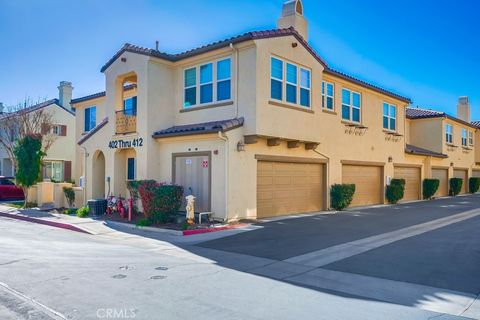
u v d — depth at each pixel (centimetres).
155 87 1652
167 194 1372
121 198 1628
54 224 1477
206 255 942
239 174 1443
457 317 551
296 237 1162
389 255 926
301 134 1596
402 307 589
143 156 1631
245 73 1448
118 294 637
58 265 829
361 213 1781
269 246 1041
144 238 1173
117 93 1809
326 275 766
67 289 662
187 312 559
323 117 1861
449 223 1451
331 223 1435
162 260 887
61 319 533
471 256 912
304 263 861
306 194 1780
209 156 1463
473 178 3538
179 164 1575
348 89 2072
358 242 1080
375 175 2289
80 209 1695
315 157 1808
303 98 1631
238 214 1436
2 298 618
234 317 541
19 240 1132
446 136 3123
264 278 745
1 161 3122
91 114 2478
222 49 1509
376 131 2280
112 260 880
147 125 1619
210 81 1585
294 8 1798
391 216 1662
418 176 2745
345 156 2011
